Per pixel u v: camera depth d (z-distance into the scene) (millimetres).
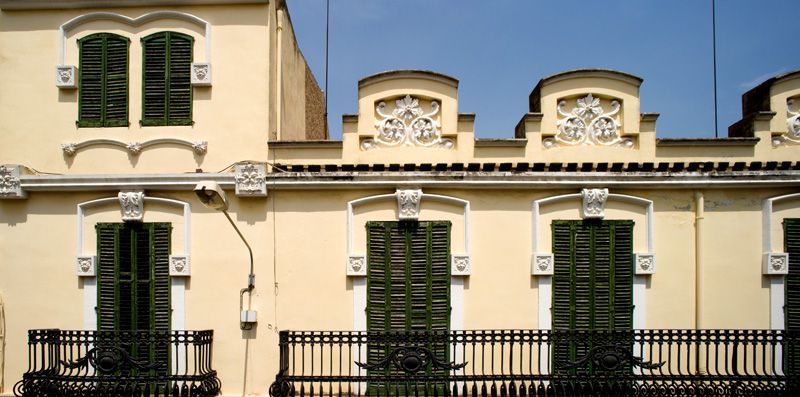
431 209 10227
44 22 10641
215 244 10203
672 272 10164
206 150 10367
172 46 10570
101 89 10516
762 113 10273
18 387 9750
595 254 10148
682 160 10367
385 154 10414
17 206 10398
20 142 10492
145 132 10453
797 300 10062
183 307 10133
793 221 10125
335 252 10188
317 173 10000
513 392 9109
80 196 10352
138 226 10258
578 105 10484
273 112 10922
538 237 10133
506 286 10156
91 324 10219
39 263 10312
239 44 10547
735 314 10094
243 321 9938
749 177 9961
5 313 10281
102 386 9656
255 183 10031
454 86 10453
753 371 9789
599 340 9578
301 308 10125
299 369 10133
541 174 9969
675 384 9219
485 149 10398
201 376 9305
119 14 10594
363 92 10430
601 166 10164
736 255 10156
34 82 10570
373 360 10070
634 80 10430
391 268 10172
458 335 9172
